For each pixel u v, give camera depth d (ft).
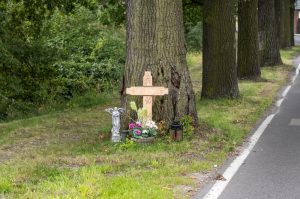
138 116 35.99
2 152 34.45
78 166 30.12
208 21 58.80
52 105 67.67
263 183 28.17
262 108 54.75
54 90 71.72
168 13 37.50
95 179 26.66
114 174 28.53
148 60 37.52
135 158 31.78
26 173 28.02
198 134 38.45
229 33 58.80
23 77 67.62
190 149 34.58
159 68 37.50
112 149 34.01
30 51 66.80
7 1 64.23
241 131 41.63
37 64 67.51
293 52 141.59
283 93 69.15
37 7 64.28
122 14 66.33
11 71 65.31
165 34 37.50
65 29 89.66
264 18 103.40
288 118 50.29
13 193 24.76
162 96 37.40
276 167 31.58
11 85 64.18
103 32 92.32
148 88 36.86
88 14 92.79
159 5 37.40
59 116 49.75
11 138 39.11
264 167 31.55
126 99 37.63
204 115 48.37
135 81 37.47
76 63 81.46
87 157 31.81
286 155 34.86
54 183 25.96
